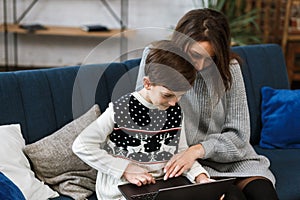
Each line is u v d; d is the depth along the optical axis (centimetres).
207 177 180
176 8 498
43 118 200
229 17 388
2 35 492
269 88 256
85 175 191
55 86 205
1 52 497
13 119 193
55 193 184
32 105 198
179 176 177
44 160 187
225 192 166
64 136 194
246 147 201
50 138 193
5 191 153
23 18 488
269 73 262
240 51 256
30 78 201
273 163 227
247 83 252
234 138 194
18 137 187
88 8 493
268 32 402
